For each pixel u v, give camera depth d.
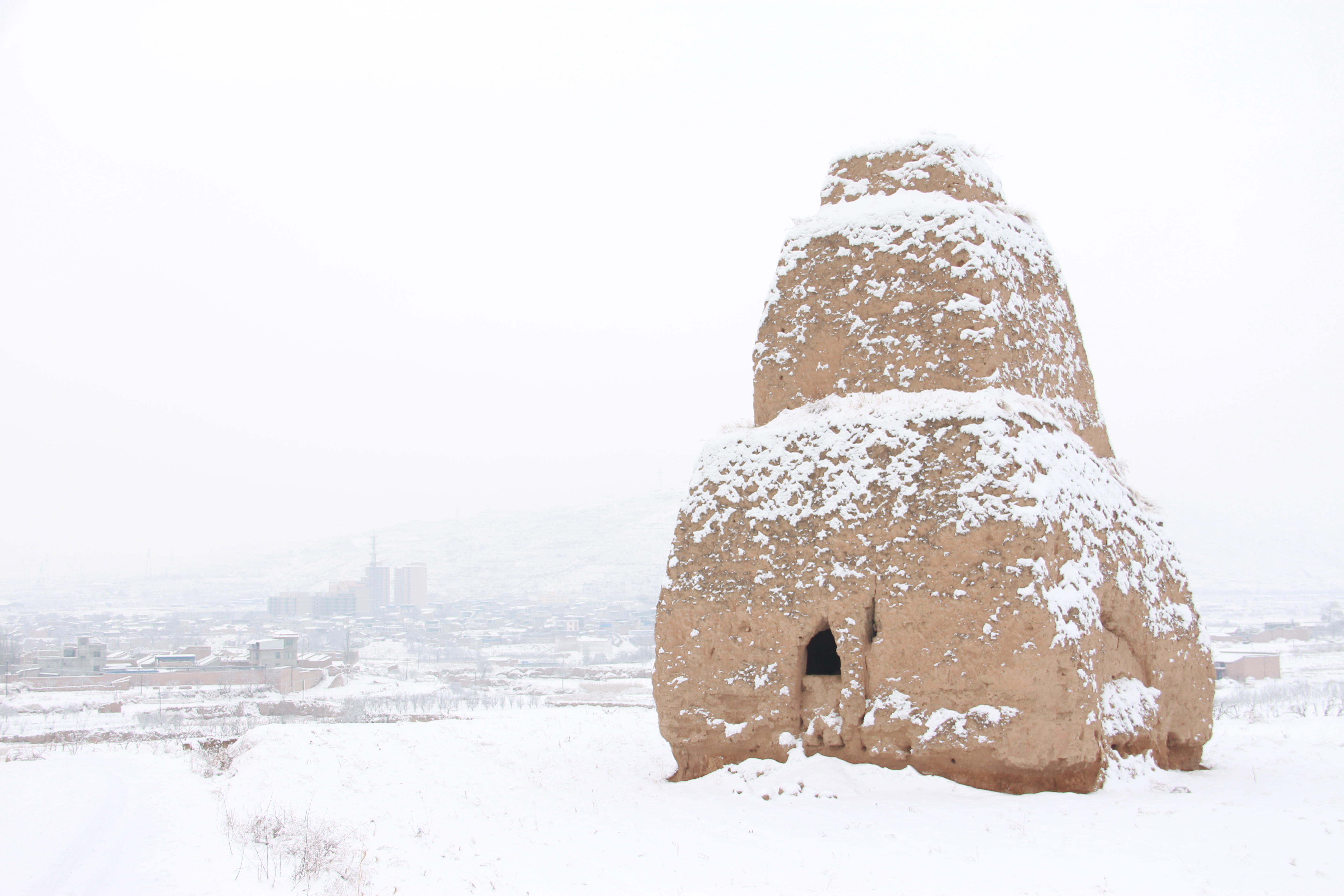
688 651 14.85
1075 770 12.23
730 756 14.47
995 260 14.22
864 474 13.70
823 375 15.02
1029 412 13.39
